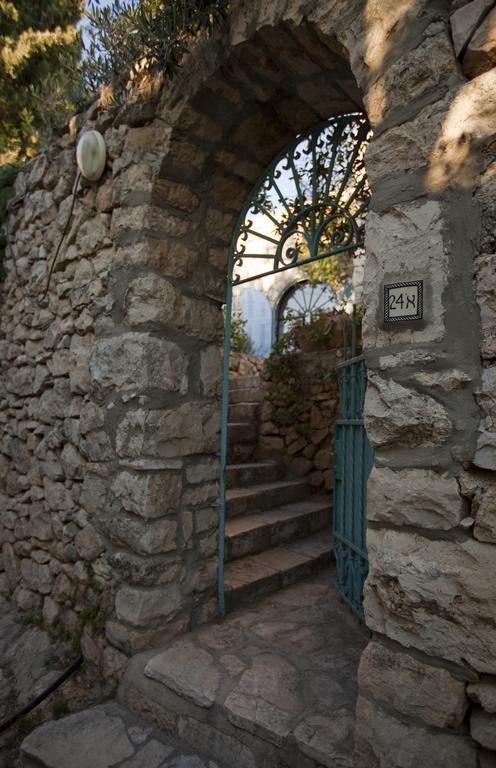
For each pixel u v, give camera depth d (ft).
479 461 3.86
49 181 9.07
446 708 3.94
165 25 6.31
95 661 7.17
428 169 4.21
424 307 4.19
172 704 5.95
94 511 7.54
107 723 6.15
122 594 6.89
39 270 9.30
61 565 8.33
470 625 3.86
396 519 4.27
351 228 6.63
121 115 7.30
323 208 7.05
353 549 7.52
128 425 7.00
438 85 4.18
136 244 7.08
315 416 12.94
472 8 4.00
